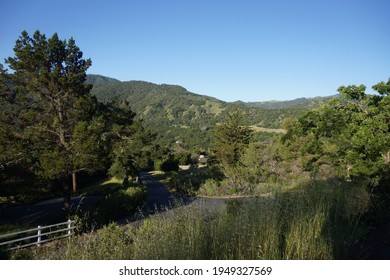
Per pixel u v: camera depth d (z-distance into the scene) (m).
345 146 13.38
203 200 6.63
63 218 16.81
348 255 5.14
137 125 35.25
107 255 4.29
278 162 25.16
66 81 18.17
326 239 4.89
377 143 11.52
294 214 5.17
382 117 12.45
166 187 38.28
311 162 21.80
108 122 23.78
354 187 8.11
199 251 4.09
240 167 27.38
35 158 18.12
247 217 4.64
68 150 17.20
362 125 12.73
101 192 33.91
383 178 9.84
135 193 21.20
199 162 81.56
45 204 28.22
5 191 17.39
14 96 18.75
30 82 18.47
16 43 19.00
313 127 15.25
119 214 17.91
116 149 30.52
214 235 4.52
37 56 18.45
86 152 17.03
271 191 7.99
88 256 4.25
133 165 36.81
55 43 19.23
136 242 4.37
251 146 27.94
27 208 25.67
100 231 5.91
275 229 4.55
